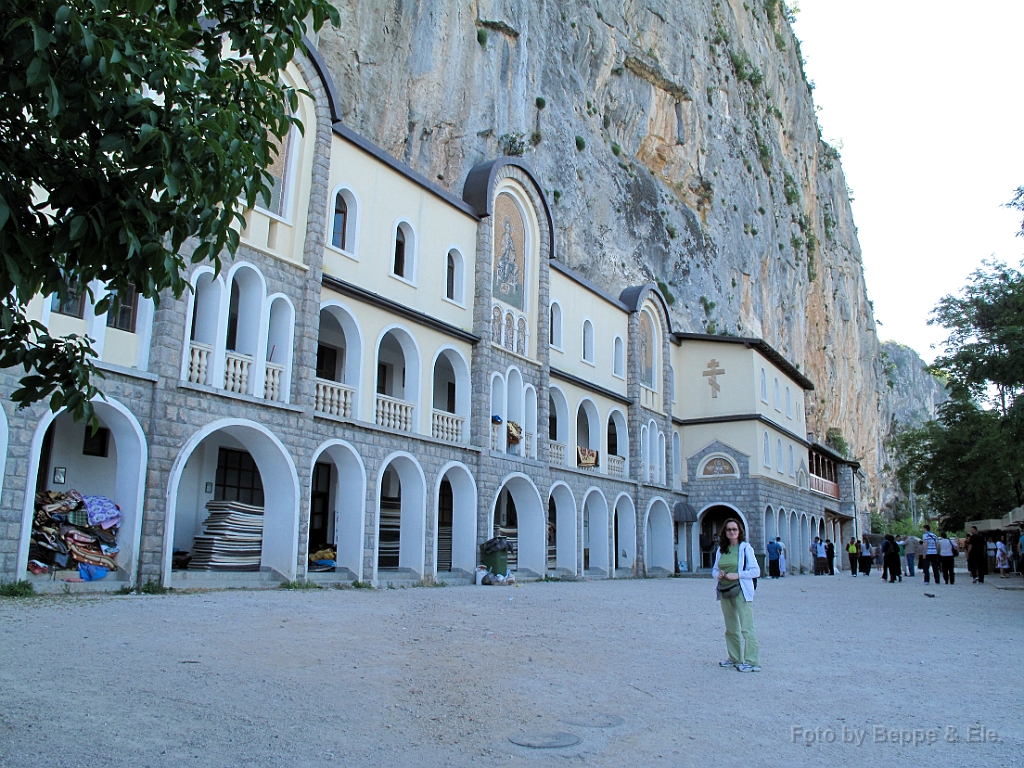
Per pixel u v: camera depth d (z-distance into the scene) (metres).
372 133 33.72
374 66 33.84
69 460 16.72
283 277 19.00
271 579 18.28
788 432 44.84
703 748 6.63
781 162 79.00
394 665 9.62
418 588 21.09
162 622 11.30
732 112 67.81
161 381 15.91
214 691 7.73
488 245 26.55
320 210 19.98
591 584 27.17
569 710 7.85
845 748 6.77
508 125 39.50
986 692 9.18
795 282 77.25
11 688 7.30
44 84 5.14
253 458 19.88
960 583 32.22
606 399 34.59
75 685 7.55
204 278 17.47
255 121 6.79
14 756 5.60
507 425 26.97
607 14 50.88
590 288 33.81
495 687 8.77
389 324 22.41
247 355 18.05
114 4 5.81
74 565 14.69
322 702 7.65
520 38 40.84
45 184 5.73
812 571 47.09
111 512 15.23
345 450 20.42
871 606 19.95
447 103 36.59
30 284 5.63
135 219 5.88
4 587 12.99
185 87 6.13
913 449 53.72
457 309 25.36
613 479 33.97
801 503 47.03
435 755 6.27
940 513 60.66
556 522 30.92
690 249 56.41
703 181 60.44
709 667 10.33
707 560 41.69
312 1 7.03
